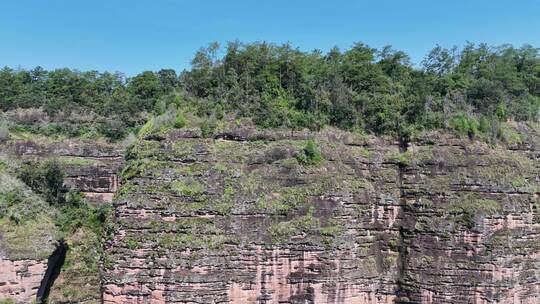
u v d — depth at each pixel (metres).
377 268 40.56
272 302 36.84
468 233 39.19
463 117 45.81
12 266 36.31
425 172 42.41
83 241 45.03
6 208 38.88
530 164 45.44
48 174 45.84
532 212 41.31
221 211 37.03
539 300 40.03
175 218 36.78
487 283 38.28
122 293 35.72
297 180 39.69
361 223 40.62
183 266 35.50
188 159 39.09
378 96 47.34
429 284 39.19
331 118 46.06
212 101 45.66
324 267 37.50
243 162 40.22
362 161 43.16
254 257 36.59
